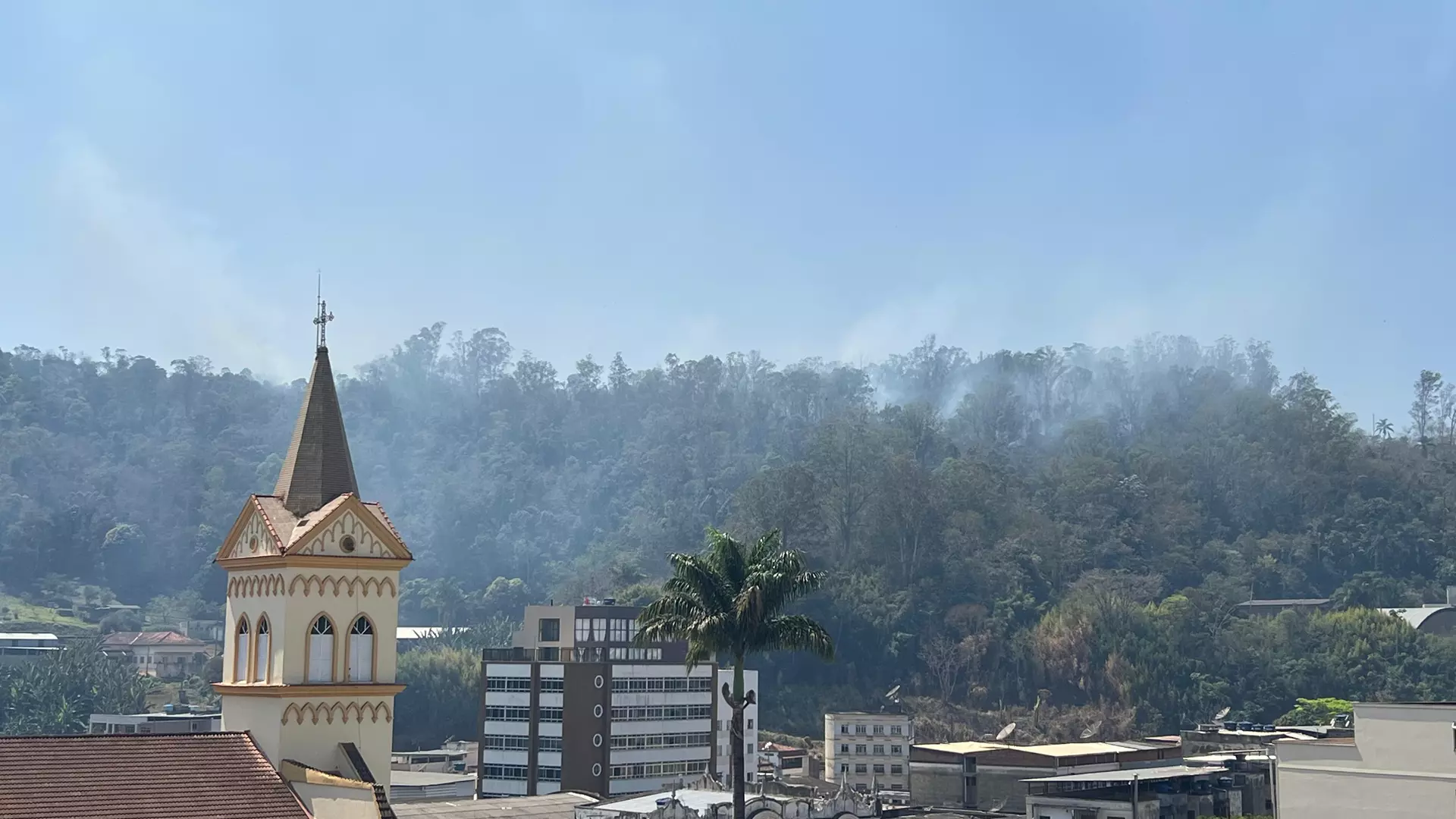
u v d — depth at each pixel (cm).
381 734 5559
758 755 16900
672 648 16150
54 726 19912
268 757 5325
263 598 5588
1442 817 7250
